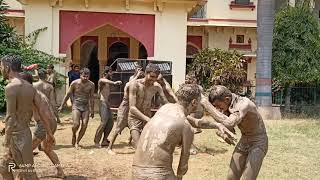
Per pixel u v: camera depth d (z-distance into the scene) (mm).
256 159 5672
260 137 5773
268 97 17672
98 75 25453
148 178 4359
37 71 11141
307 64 19594
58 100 18109
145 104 8828
